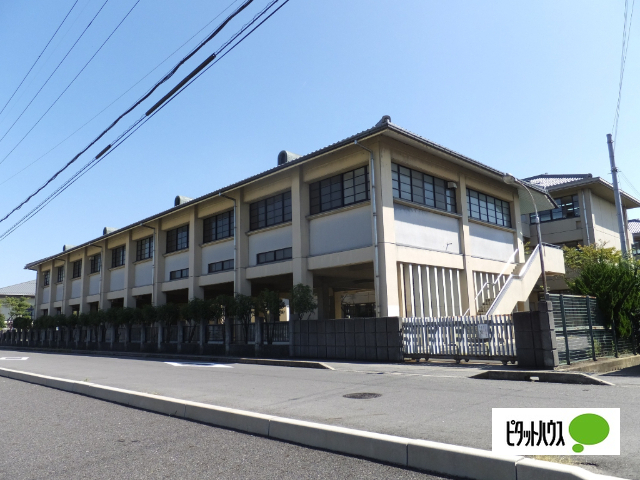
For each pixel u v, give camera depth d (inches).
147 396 341.4
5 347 1771.7
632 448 202.4
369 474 188.5
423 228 783.7
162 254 1170.0
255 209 947.3
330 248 788.6
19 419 319.9
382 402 322.0
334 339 706.2
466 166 847.1
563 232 1219.2
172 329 1022.4
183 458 217.8
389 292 690.2
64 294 1583.4
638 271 630.5
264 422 255.4
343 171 789.9
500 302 735.1
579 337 535.2
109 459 220.8
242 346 844.6
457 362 575.8
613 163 866.8
